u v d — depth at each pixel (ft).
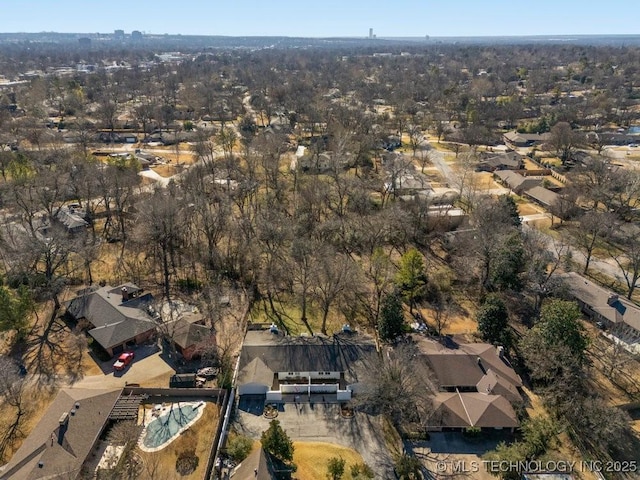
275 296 245.24
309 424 167.43
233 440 153.48
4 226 278.87
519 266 242.99
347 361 188.44
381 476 148.25
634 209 347.36
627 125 613.52
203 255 271.28
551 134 499.92
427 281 252.01
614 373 195.93
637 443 166.30
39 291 231.50
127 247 287.28
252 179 344.28
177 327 201.36
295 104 639.35
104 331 197.57
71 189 330.13
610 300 227.20
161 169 436.76
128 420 158.61
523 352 193.57
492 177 439.63
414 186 369.71
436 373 184.85
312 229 297.74
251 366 183.32
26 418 163.84
